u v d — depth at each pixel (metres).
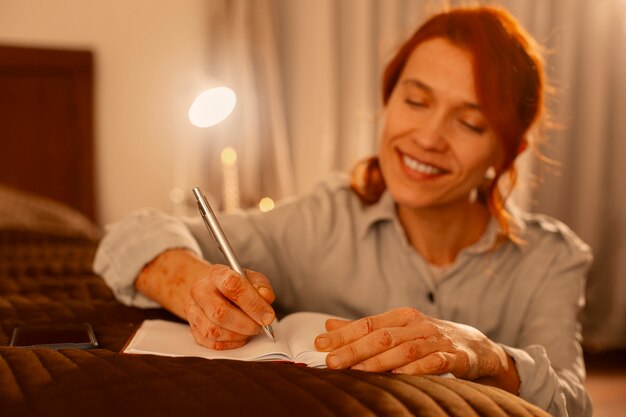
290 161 3.21
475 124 1.06
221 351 0.77
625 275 3.09
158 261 1.01
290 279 1.22
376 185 1.24
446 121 1.06
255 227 1.20
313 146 3.20
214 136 3.06
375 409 0.59
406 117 1.07
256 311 0.76
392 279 1.17
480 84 1.03
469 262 1.15
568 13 3.07
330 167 3.20
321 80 3.16
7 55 2.93
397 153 1.10
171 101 3.16
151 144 3.17
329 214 1.21
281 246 1.20
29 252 1.67
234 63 3.05
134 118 3.15
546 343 1.07
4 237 1.82
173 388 0.61
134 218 1.10
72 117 3.03
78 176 3.05
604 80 3.07
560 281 1.14
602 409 2.27
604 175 3.13
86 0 3.07
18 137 2.98
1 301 1.09
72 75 3.02
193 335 0.81
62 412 0.56
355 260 1.18
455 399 0.64
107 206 3.16
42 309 1.04
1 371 0.65
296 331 0.84
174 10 3.14
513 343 1.16
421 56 1.07
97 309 1.04
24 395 0.59
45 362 0.68
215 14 3.04
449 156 1.07
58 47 3.00
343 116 3.21
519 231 1.17
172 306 0.96
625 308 3.09
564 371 0.97
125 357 0.71
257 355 0.74
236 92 3.06
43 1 3.04
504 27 1.06
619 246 3.11
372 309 1.17
